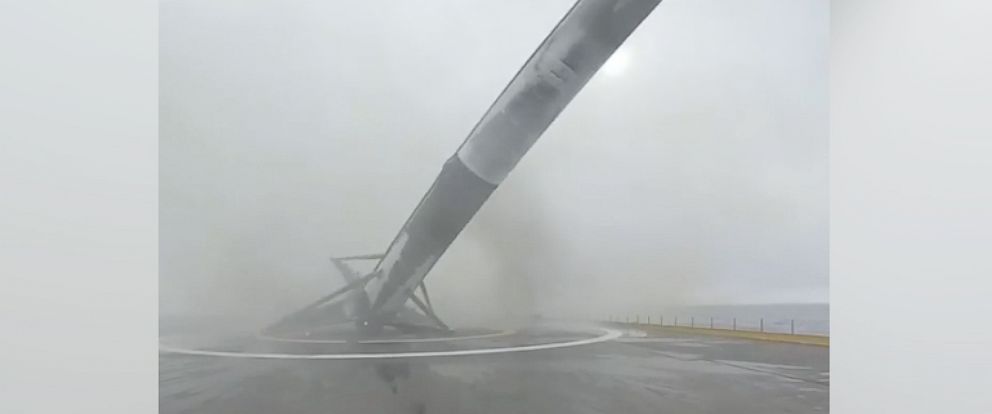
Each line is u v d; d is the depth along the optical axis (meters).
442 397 1.52
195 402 1.38
